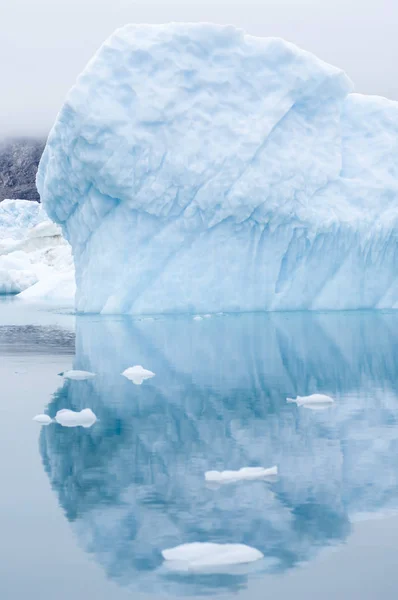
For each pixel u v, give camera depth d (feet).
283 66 66.90
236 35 65.92
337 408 28.45
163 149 62.75
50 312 78.89
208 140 63.82
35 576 14.34
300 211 66.03
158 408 28.43
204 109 64.34
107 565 14.75
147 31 64.23
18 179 428.56
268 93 66.39
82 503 17.97
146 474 20.12
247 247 66.23
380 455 21.77
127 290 64.18
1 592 13.69
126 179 61.93
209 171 63.52
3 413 27.68
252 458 21.59
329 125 68.95
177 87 63.57
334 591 13.65
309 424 25.72
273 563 14.78
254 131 64.85
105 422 26.12
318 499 18.11
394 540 15.80
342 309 69.31
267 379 34.91
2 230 209.67
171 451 22.34
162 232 64.28
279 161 65.57
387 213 69.10
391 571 14.43
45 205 69.00
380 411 27.84
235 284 66.28
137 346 46.19
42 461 21.35
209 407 28.60
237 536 16.03
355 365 39.04
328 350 44.29
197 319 61.16
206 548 15.14
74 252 70.13
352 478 19.65
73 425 25.71
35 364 39.96
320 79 67.46
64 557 15.12
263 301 67.51
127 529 16.40
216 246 65.36
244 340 48.49
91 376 35.68
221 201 63.93
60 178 64.85
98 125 60.95
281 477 19.77
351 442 23.29
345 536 16.01
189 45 64.54
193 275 64.95
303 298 68.59
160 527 16.51
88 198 64.90
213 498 18.22
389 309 70.59
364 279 70.33
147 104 62.39
